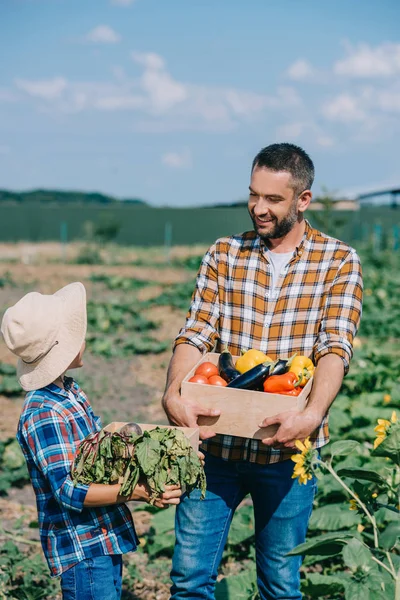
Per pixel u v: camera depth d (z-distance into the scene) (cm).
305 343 324
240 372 311
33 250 3916
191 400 294
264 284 329
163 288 2089
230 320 335
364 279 1978
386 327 1299
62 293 283
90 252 3281
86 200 8325
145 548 518
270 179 308
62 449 263
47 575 458
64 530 271
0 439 739
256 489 322
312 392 293
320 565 480
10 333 266
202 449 323
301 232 328
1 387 944
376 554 296
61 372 272
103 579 273
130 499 262
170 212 5031
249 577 432
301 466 273
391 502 298
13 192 8131
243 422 289
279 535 319
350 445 282
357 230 3984
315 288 323
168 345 1266
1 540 525
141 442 257
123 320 1498
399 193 3797
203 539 324
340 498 546
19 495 630
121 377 1058
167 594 456
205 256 344
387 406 764
